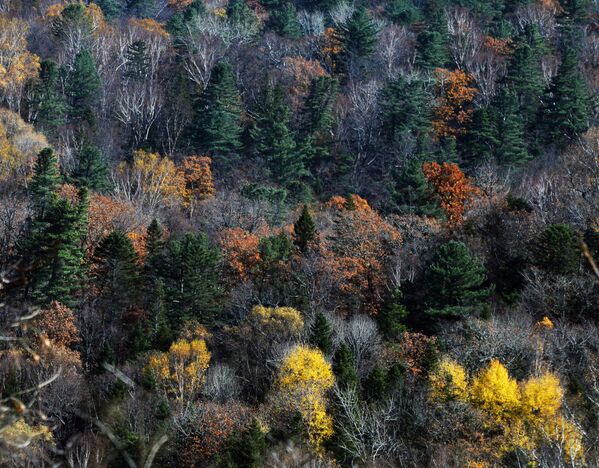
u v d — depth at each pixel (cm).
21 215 8081
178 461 4809
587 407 4538
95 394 5494
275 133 11825
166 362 5709
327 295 7350
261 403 5544
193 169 11494
